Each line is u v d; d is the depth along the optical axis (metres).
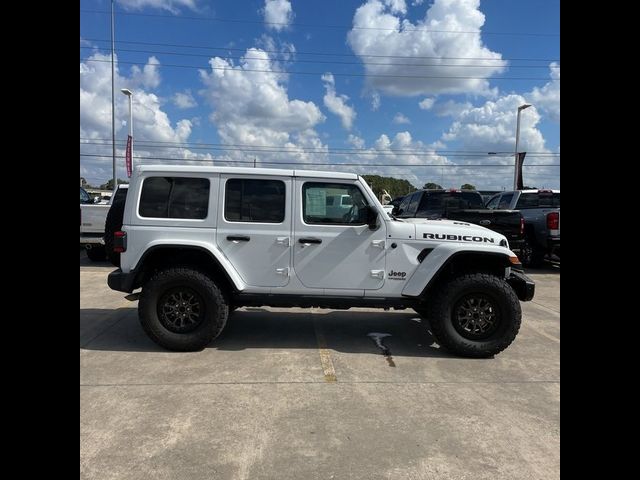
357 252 5.11
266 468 2.90
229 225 5.08
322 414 3.63
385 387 4.20
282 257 5.11
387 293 5.15
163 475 2.80
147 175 5.10
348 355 5.08
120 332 5.79
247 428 3.39
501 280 5.04
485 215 9.98
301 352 5.15
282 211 5.11
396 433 3.36
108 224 6.50
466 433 3.37
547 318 6.93
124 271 5.10
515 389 4.18
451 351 5.07
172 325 5.06
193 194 5.11
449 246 5.05
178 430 3.34
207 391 4.04
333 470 2.89
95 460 2.93
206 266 5.27
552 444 3.21
